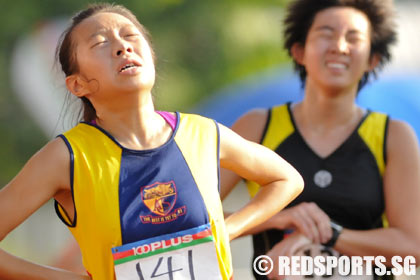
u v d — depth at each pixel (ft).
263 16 139.23
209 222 25.89
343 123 37.42
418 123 64.59
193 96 134.51
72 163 25.67
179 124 27.09
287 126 37.73
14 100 130.52
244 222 27.91
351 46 37.29
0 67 127.85
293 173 28.94
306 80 39.01
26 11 127.24
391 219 36.58
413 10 117.39
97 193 25.44
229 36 136.36
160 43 131.95
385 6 38.70
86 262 25.99
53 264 51.29
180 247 25.45
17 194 25.57
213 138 27.14
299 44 40.01
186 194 25.79
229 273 26.35
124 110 26.37
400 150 36.83
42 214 114.21
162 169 25.95
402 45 85.25
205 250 25.64
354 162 36.70
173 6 135.03
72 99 30.40
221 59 136.56
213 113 75.31
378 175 36.78
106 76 26.08
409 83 68.13
